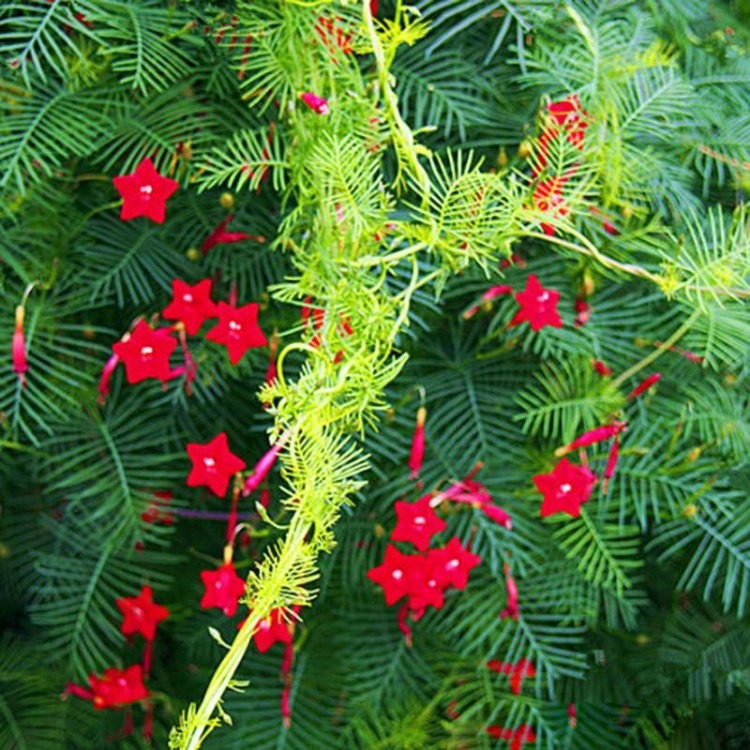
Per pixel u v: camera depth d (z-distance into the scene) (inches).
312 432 24.9
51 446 29.3
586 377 28.7
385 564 27.8
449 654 29.7
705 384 29.3
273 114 28.6
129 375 27.6
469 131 29.1
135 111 28.3
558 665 30.4
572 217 28.6
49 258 28.6
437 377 29.4
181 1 28.2
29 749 29.8
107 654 30.3
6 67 28.2
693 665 30.3
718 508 29.1
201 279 29.3
